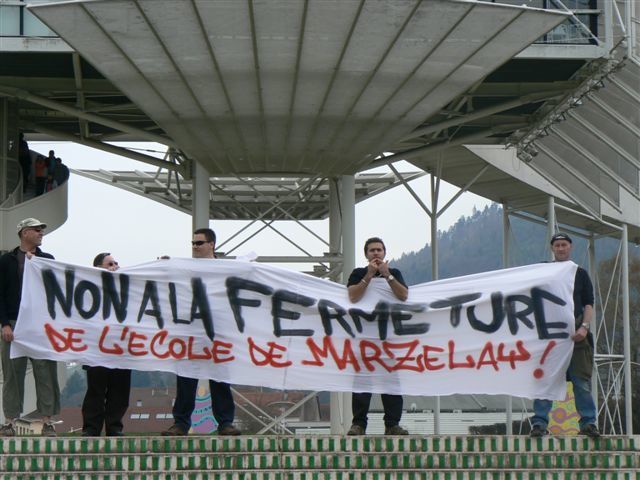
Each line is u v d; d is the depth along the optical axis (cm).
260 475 2364
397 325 2589
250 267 2594
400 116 4347
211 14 3669
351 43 3822
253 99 4184
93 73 5275
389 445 2425
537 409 2559
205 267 2592
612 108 5197
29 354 2538
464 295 2598
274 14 3684
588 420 2516
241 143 4691
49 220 5850
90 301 2569
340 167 5144
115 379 2575
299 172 5309
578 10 4872
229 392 2577
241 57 3897
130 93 4156
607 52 4809
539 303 2589
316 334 2586
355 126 4450
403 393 2577
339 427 5588
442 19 3709
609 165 5684
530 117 5753
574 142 5631
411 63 3938
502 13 3700
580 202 6644
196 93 4131
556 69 5081
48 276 2564
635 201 7050
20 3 4716
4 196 5616
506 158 6756
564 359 2572
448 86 4103
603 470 2414
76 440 2392
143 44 3803
